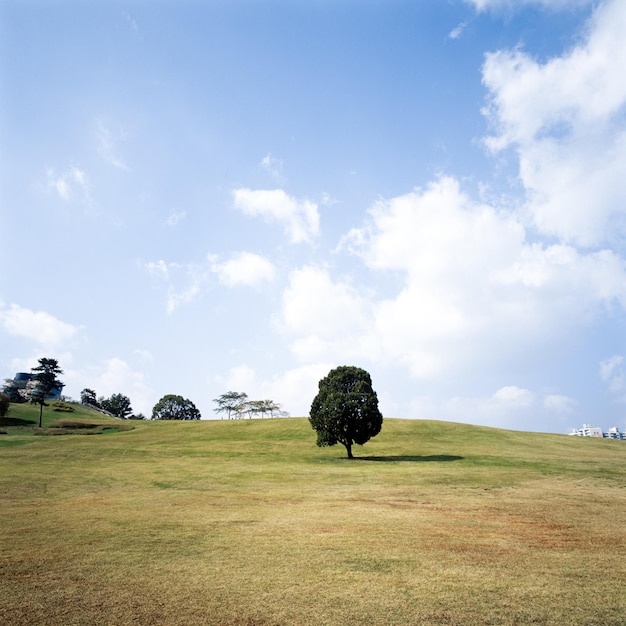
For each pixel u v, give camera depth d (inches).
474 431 2891.2
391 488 1170.0
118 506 889.5
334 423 1945.1
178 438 2768.2
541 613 397.1
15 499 954.7
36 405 4468.5
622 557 563.8
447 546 606.5
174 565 522.0
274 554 565.3
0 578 477.1
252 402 5984.3
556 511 864.3
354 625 372.2
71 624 371.9
